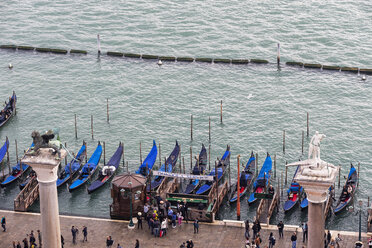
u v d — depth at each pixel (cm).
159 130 14825
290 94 16125
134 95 16262
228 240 10688
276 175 13162
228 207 11969
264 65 17638
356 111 15312
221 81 16838
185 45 18962
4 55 18425
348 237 10756
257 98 16000
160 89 16525
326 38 18950
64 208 12062
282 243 10575
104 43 19175
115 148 14188
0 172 13312
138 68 17625
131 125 15025
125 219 11312
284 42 18875
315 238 7294
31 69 17638
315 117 15112
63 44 19162
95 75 17288
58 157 7531
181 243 10638
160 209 10975
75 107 15775
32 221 11312
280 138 14400
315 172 7062
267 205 11788
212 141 14388
